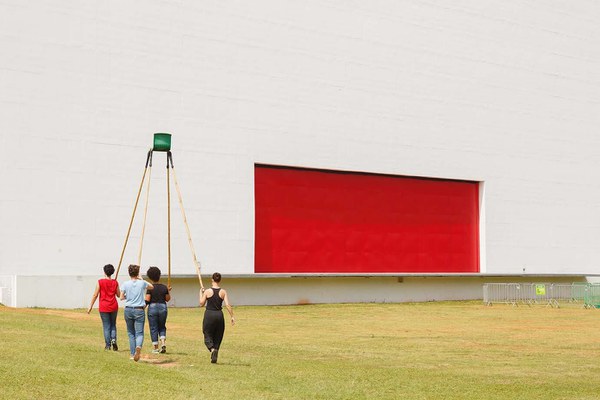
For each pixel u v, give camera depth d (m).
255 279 44.72
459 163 53.47
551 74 58.59
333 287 47.69
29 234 38.34
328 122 47.91
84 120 40.06
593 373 20.69
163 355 20.62
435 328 33.22
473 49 54.56
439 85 52.72
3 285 36.94
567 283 58.38
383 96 50.19
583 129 60.22
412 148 51.28
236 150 44.47
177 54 42.88
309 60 47.31
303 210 47.22
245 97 44.94
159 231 41.69
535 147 57.38
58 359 17.56
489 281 54.66
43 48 39.22
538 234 57.16
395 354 24.17
